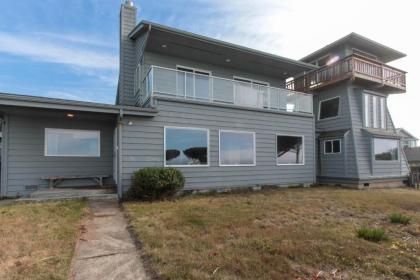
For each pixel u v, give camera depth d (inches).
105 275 117.5
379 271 123.0
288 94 459.2
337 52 566.9
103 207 261.0
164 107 341.7
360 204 287.9
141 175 295.4
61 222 192.4
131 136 320.2
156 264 125.7
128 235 175.0
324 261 132.0
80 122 374.0
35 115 337.4
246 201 293.3
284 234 170.9
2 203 268.2
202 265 123.0
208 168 369.4
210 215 221.1
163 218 209.6
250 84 419.8
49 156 353.1
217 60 466.6
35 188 341.1
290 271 119.9
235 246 149.1
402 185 553.0
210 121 375.9
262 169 417.1
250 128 410.6
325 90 564.4
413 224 207.9
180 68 450.6
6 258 128.4
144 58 420.8
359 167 491.5
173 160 344.2
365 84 534.0
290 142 452.1
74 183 366.6
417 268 126.1
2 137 326.6
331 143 533.6
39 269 117.5
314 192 380.2
